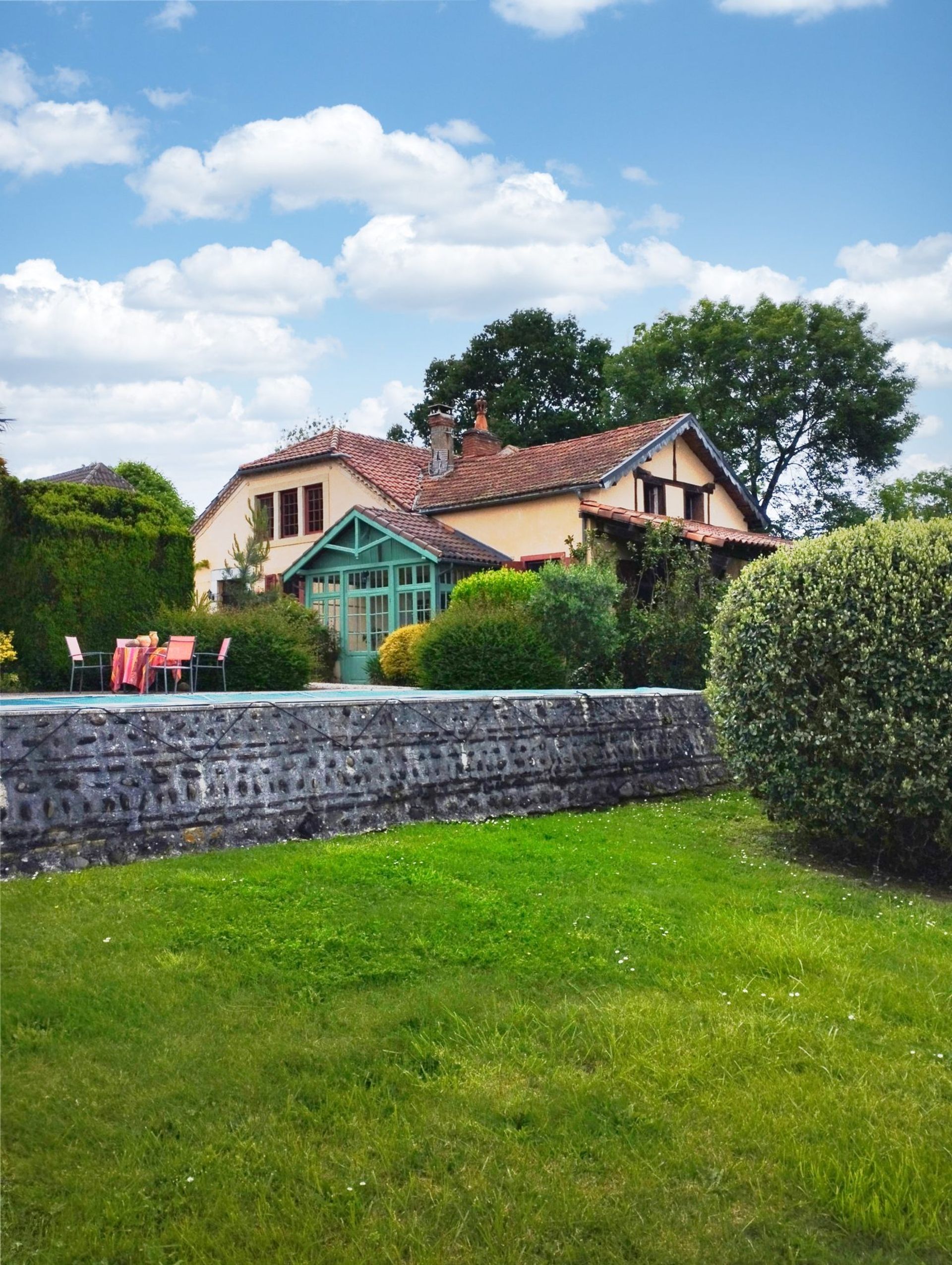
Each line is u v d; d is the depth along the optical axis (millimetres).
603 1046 4340
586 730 10469
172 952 4969
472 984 4918
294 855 6887
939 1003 5148
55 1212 3107
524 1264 3006
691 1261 3061
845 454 38844
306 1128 3635
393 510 24938
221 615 19078
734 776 9031
